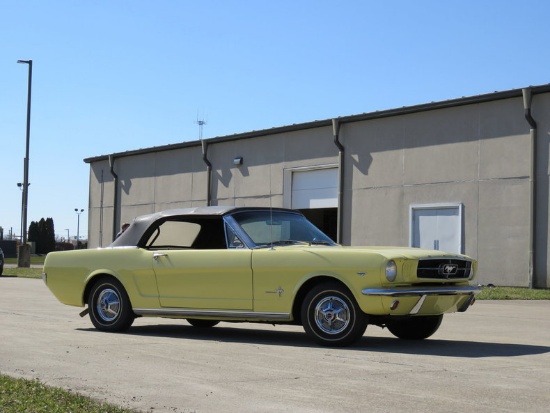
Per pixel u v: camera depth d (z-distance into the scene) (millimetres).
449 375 7098
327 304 9172
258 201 31609
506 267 23656
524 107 23141
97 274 11023
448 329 11562
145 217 11086
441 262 9164
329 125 28938
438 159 25531
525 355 8492
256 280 9641
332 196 29078
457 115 25062
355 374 7137
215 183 33500
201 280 10094
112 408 5516
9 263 52281
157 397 6070
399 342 9758
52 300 16656
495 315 14188
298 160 30062
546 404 5855
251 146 31969
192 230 10586
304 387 6488
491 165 24141
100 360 7922
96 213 39875
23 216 39344
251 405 5793
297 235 10227
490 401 5953
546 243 22734
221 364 7711
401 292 8773
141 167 37312
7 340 9492
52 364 7641
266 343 9547
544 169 22844
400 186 26578
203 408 5691
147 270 10555
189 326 11820
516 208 23469
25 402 5621
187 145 34531
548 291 21203
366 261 8898
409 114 26391
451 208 25156
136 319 12969
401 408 5699
